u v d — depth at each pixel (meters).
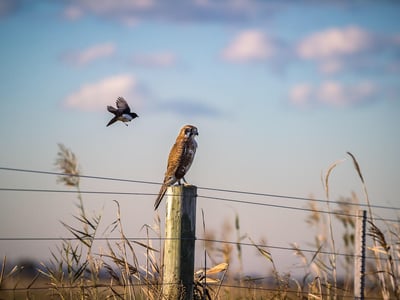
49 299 10.23
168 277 9.61
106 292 10.52
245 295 11.80
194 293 9.93
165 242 9.70
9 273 9.88
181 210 9.63
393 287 11.77
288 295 11.88
